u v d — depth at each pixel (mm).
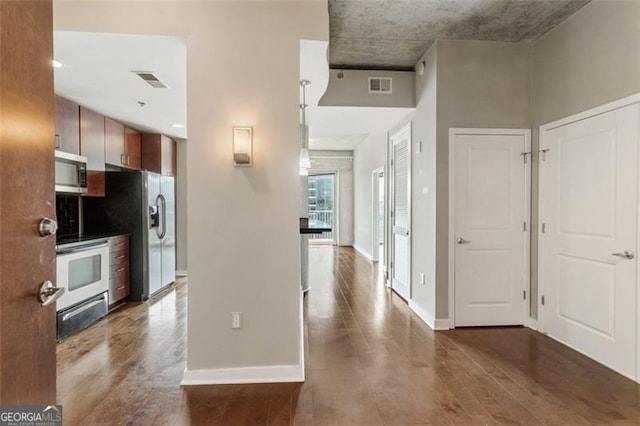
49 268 1252
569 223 3121
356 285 5527
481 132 3604
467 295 3637
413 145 4293
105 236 4039
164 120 4676
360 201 9031
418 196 4113
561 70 3205
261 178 2510
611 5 2686
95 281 3791
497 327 3631
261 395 2324
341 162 10133
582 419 2059
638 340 2506
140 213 4570
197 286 2482
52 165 1275
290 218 2525
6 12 1028
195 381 2467
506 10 3025
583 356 2922
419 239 4070
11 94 1054
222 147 2486
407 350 3057
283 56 2502
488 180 3621
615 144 2672
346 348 3102
